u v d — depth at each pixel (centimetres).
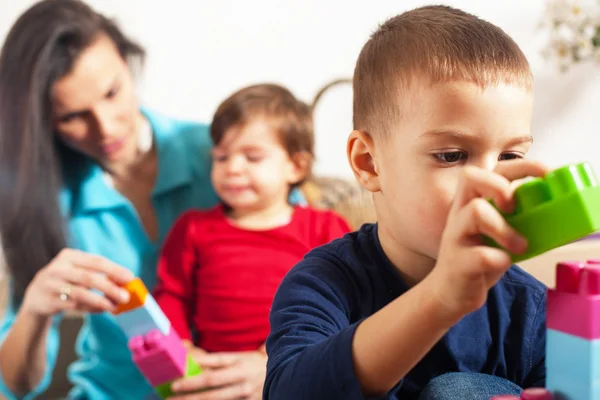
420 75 55
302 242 128
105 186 135
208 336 124
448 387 50
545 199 35
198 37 178
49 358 129
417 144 54
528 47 186
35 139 120
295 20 181
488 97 52
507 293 65
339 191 147
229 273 124
